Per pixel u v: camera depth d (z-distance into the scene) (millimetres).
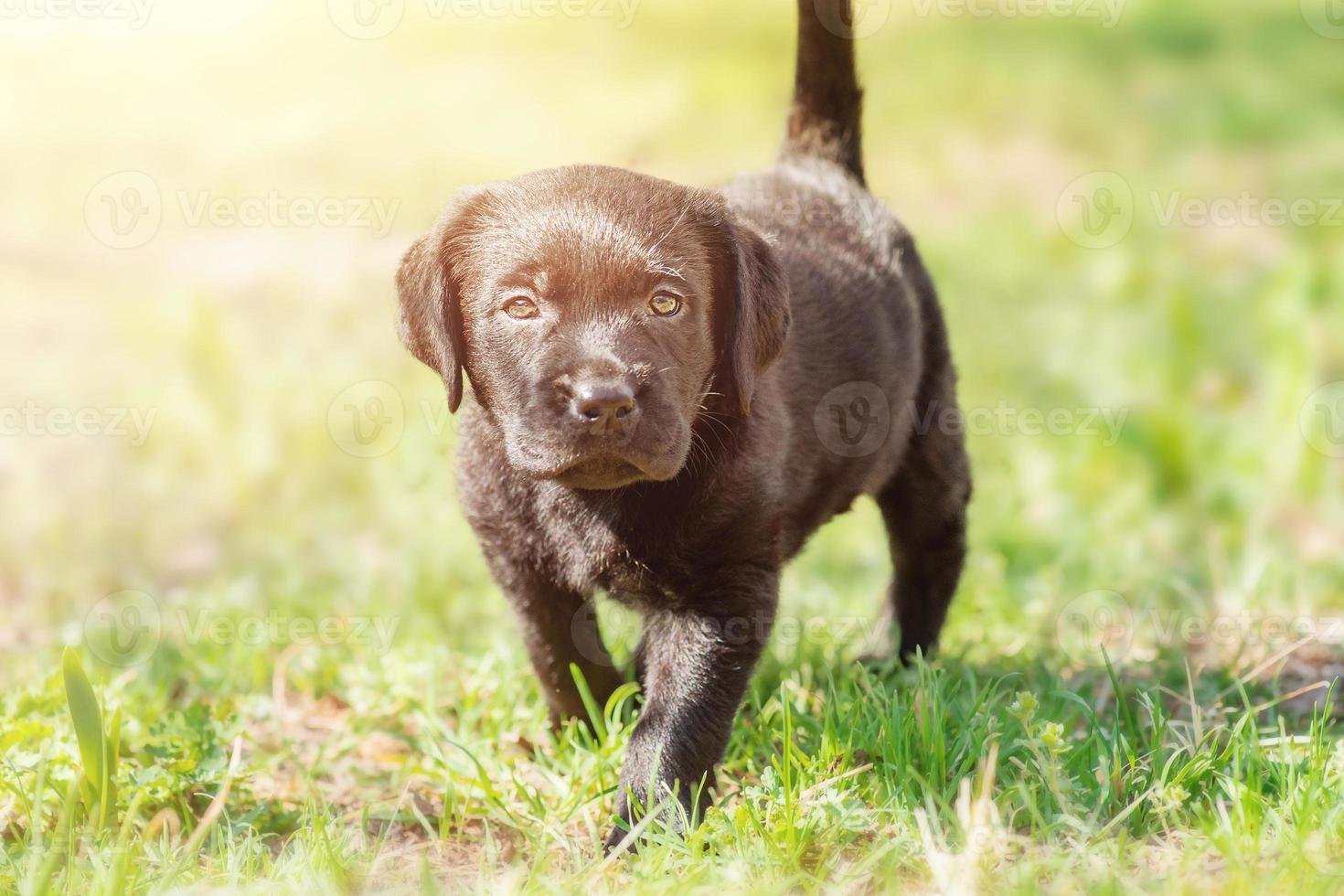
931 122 17781
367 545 7914
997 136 17188
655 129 16297
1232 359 10234
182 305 11117
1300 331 8633
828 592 7172
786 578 7055
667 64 19266
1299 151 16234
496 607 6828
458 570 7395
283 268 12516
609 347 4176
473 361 4570
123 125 16859
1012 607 6809
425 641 6234
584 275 4289
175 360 10445
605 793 4559
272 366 10102
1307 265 8891
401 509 8086
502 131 16406
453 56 19844
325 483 8711
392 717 5535
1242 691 4828
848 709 4754
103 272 12664
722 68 19047
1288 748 4441
